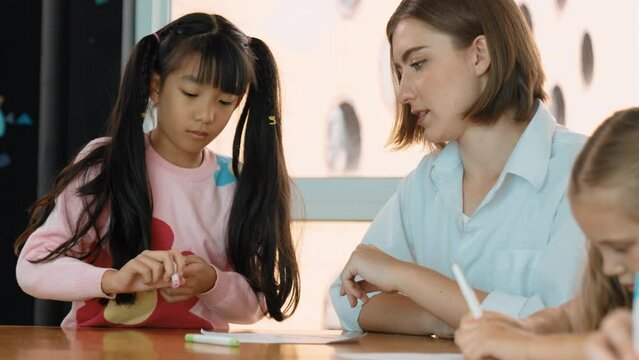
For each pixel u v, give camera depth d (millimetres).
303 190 2148
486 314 905
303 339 1222
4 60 2197
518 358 806
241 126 1702
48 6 2180
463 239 1423
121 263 1552
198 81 1522
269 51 1690
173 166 1626
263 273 1653
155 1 2184
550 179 1358
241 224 1650
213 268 1515
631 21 2043
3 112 2189
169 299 1473
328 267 2133
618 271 828
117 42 2189
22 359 917
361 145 2146
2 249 2189
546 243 1348
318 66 2168
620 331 609
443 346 1172
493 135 1391
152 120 1733
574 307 990
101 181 1561
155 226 1595
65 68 2197
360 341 1243
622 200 791
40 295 1493
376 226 1569
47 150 2176
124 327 1519
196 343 1130
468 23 1348
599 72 2061
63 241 1535
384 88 2141
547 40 2092
